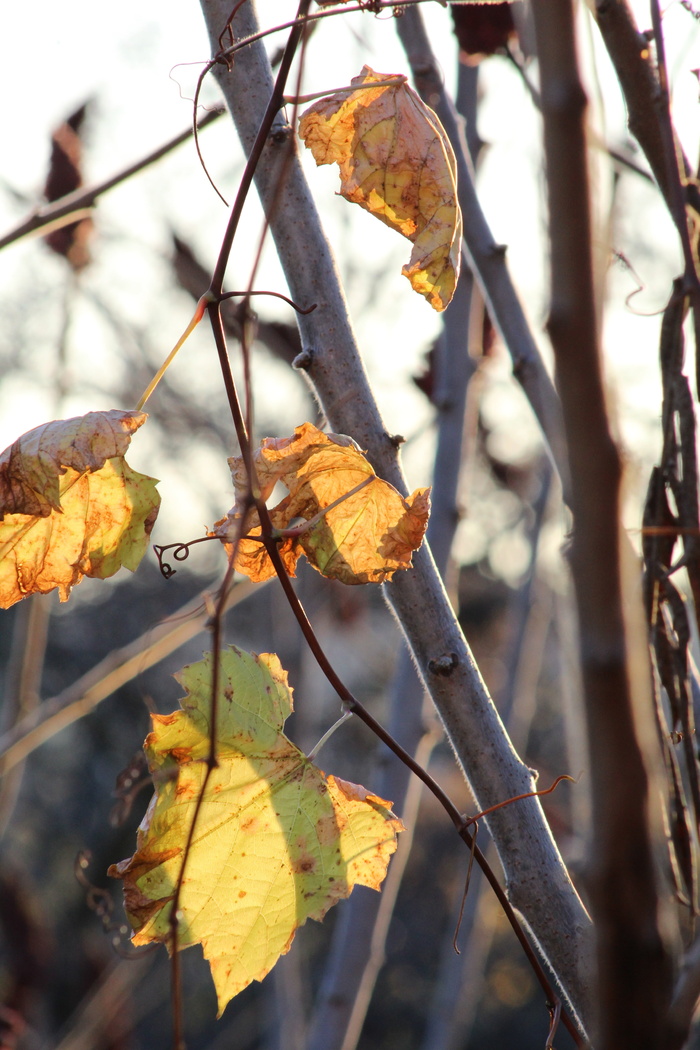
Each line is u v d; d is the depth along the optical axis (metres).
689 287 0.81
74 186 1.61
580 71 0.73
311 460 0.86
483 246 1.03
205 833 0.86
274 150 0.87
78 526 0.87
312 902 0.86
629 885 0.68
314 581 1.71
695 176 0.89
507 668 1.62
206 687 0.85
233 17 0.87
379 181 0.86
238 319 0.83
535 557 1.68
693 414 0.86
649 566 0.86
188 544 0.85
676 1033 0.73
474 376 1.25
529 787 0.86
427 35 1.04
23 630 1.27
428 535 1.18
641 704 0.70
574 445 0.71
